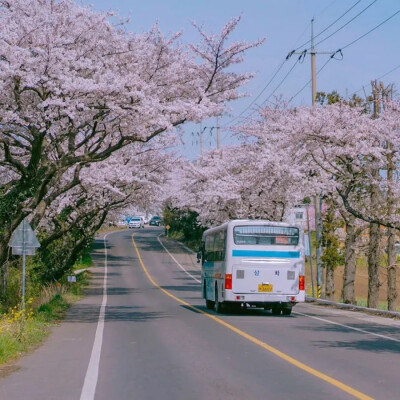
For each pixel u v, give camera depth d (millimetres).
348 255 35281
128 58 21484
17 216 23031
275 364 12211
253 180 38469
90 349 14891
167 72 21703
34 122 19875
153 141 33906
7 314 21250
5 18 19828
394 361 12602
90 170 32125
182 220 89375
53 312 25641
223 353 13875
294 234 25969
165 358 13156
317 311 29062
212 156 46250
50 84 18844
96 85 19031
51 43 18891
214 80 22625
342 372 11211
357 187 33812
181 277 60469
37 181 23172
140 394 9328
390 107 26047
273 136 30547
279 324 21469
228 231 25750
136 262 73062
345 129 26266
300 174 33250
